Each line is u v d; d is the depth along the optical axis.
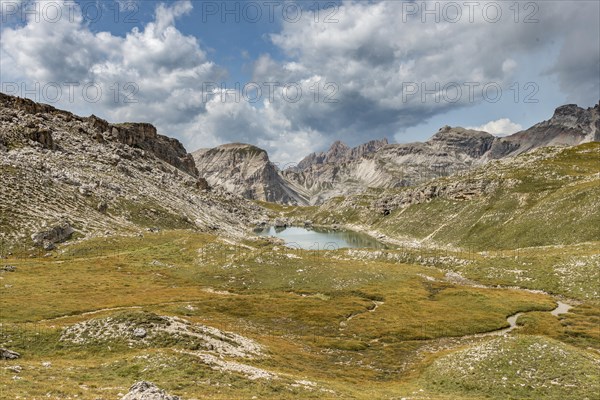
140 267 132.62
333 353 62.88
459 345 68.56
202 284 116.69
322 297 105.06
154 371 36.88
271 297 100.94
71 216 181.00
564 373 43.34
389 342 70.94
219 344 50.50
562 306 94.19
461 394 42.69
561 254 130.00
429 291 112.12
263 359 49.50
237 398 31.42
